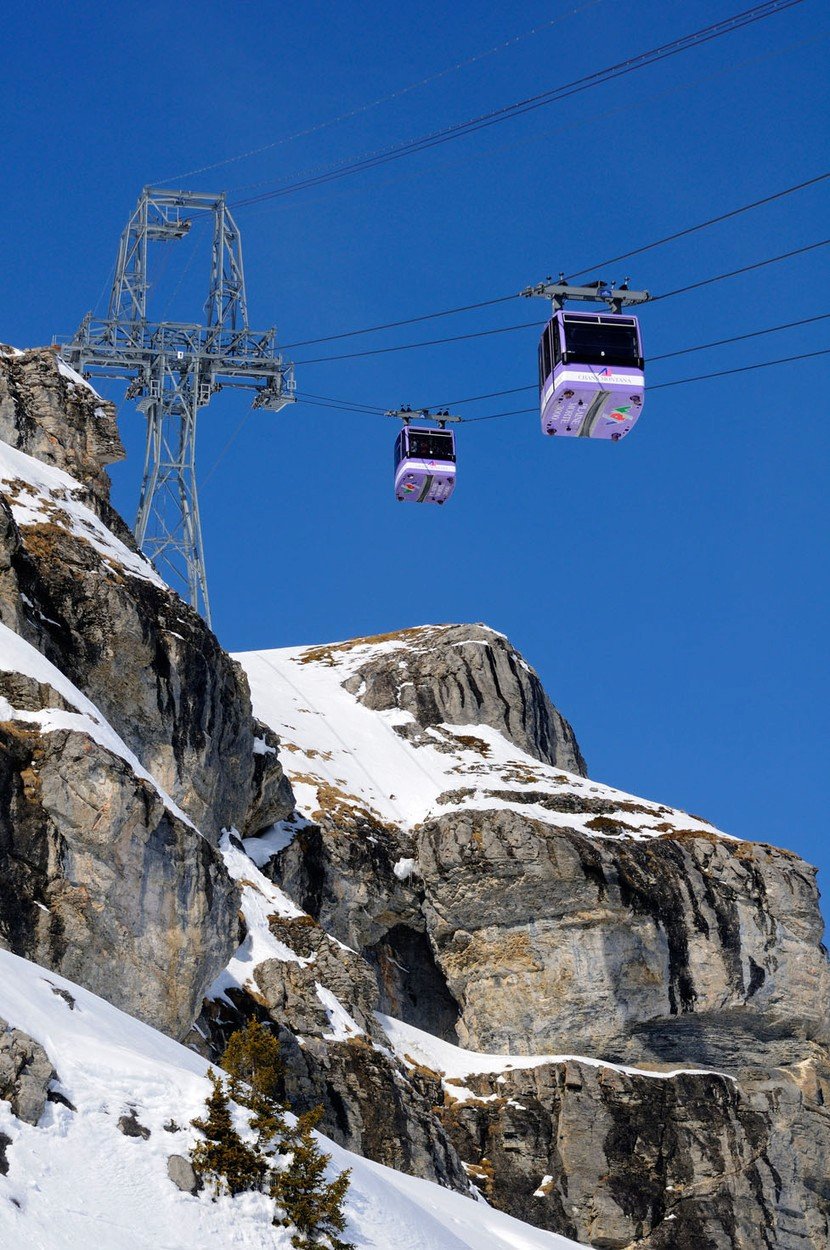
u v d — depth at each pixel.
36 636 56.16
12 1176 30.50
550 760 108.38
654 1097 75.31
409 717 102.88
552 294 46.75
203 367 88.19
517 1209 69.81
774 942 82.19
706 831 88.38
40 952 43.44
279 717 96.94
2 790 44.44
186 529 85.62
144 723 59.75
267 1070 37.88
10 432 68.06
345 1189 35.41
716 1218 72.81
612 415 46.81
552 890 79.94
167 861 46.66
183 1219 32.12
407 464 59.31
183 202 90.56
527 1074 74.62
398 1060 68.62
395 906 80.31
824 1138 77.94
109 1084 34.09
